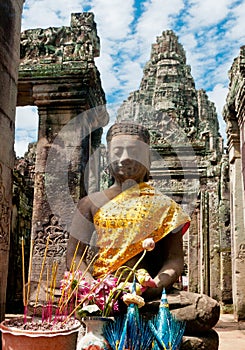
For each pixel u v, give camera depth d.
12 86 5.28
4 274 4.97
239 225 12.33
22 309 14.62
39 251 8.58
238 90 10.58
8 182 5.13
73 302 4.04
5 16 5.05
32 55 9.69
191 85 27.06
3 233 4.95
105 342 3.64
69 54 9.61
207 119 28.59
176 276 4.42
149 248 4.17
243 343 8.94
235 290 12.18
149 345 3.72
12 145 5.27
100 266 4.47
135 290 3.90
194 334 4.22
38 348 3.24
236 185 12.48
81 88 9.29
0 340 4.22
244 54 10.45
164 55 27.80
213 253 16.64
